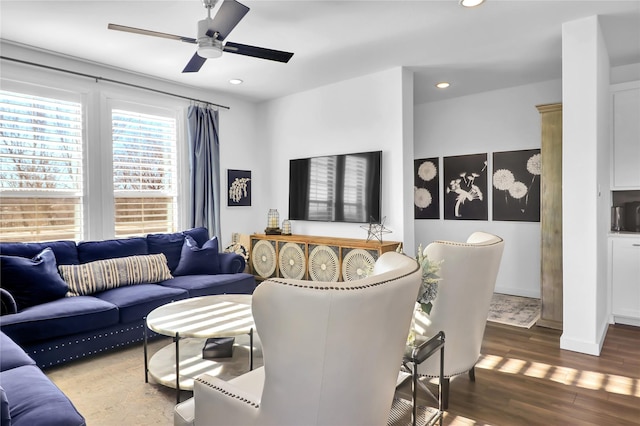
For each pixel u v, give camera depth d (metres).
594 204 3.07
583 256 3.13
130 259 3.82
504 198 5.04
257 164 5.68
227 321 2.59
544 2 2.83
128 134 4.35
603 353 3.12
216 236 4.99
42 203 3.75
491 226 5.16
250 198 5.57
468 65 4.14
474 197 5.29
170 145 4.75
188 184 4.89
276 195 5.48
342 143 4.70
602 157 3.41
